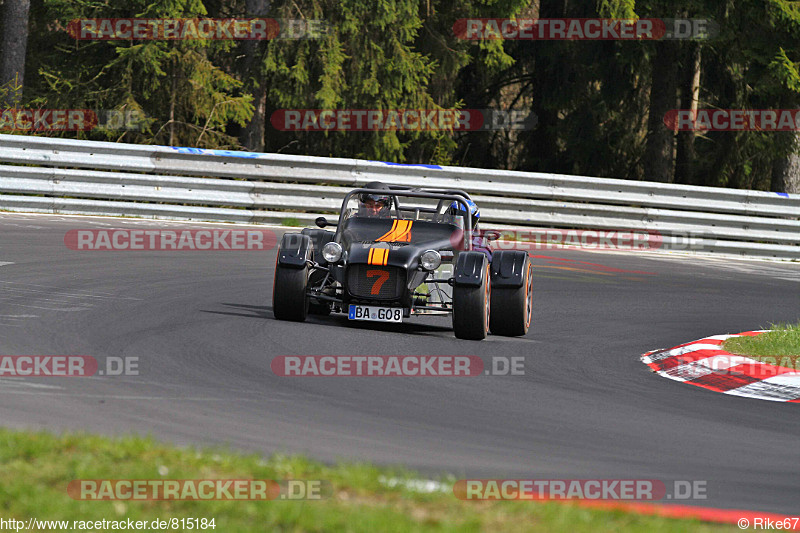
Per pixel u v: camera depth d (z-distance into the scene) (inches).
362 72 3828.7
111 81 3752.5
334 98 3688.5
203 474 746.2
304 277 1558.8
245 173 2783.0
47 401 999.6
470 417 1064.8
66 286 1738.4
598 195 2955.2
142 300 1673.2
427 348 1439.5
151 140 3722.9
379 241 1583.4
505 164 5132.9
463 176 2893.7
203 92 3676.2
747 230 2977.4
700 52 4665.4
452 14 4296.3
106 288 1759.4
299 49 3681.1
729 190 2994.6
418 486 758.5
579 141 4756.4
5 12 3855.8
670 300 2142.0
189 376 1165.1
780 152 4261.8
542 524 677.9
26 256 2012.8
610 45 4439.0
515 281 1599.4
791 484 882.1
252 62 3973.9
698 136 4953.3
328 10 3757.4
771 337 1598.2
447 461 882.8
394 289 1514.5
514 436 995.3
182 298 1732.3
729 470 917.8
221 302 1728.6
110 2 3641.7
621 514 725.3
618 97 4552.2
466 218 1686.8
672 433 1049.5
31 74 4229.8
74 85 3713.1
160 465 757.3
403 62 3843.5
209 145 3814.0
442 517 681.6
